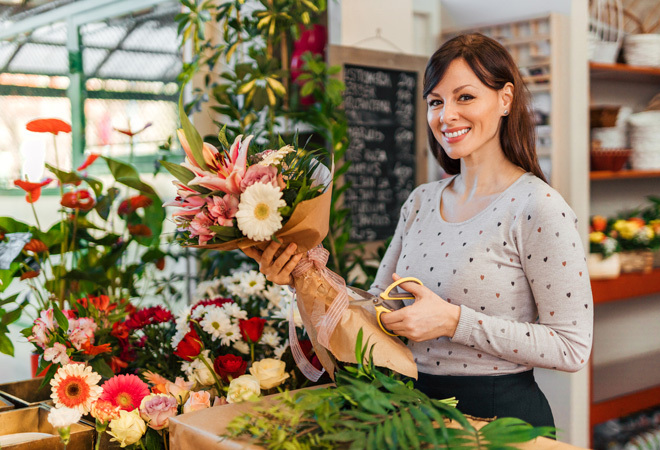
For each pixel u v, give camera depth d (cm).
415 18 341
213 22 321
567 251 139
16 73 456
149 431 156
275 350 185
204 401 161
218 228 122
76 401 152
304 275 138
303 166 132
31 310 439
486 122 147
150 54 374
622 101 373
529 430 106
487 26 313
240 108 296
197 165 133
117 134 398
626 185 377
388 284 175
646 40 328
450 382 150
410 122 317
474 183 157
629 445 330
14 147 460
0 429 168
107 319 208
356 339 134
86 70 412
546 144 293
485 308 146
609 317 367
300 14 268
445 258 153
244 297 219
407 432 101
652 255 336
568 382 297
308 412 115
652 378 387
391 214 311
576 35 293
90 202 256
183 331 196
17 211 468
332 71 265
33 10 437
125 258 299
